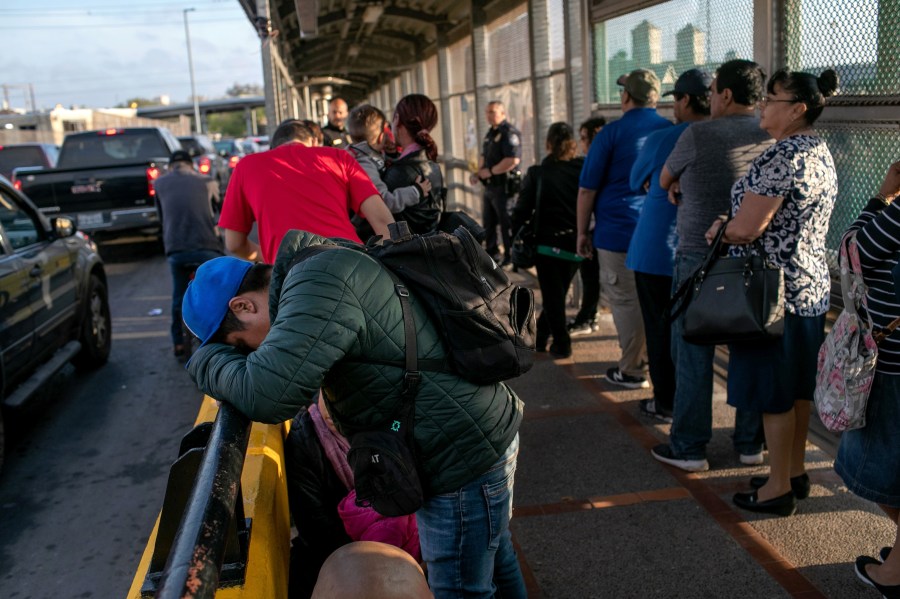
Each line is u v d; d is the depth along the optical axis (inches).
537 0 328.2
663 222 174.7
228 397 71.2
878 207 113.5
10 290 205.2
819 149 126.9
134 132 591.2
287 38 600.4
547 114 334.0
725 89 149.3
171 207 270.4
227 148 1440.7
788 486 141.6
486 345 76.4
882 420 107.7
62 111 1517.0
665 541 136.9
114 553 160.2
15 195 237.3
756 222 126.5
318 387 70.4
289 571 100.7
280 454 98.0
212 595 46.1
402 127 183.5
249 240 159.8
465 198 523.5
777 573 125.8
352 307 71.9
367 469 75.1
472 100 480.1
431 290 75.5
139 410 241.8
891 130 135.1
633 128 199.5
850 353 107.3
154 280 453.1
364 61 828.0
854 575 124.1
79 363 277.3
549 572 129.8
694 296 135.8
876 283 106.9
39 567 155.8
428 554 86.5
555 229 229.5
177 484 67.7
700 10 194.5
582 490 157.0
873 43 137.7
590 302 260.8
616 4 240.4
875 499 109.7
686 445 161.5
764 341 131.4
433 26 559.5
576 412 197.2
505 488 84.5
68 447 215.2
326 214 145.9
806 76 124.8
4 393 201.8
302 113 960.3
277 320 71.7
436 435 77.5
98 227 503.2
